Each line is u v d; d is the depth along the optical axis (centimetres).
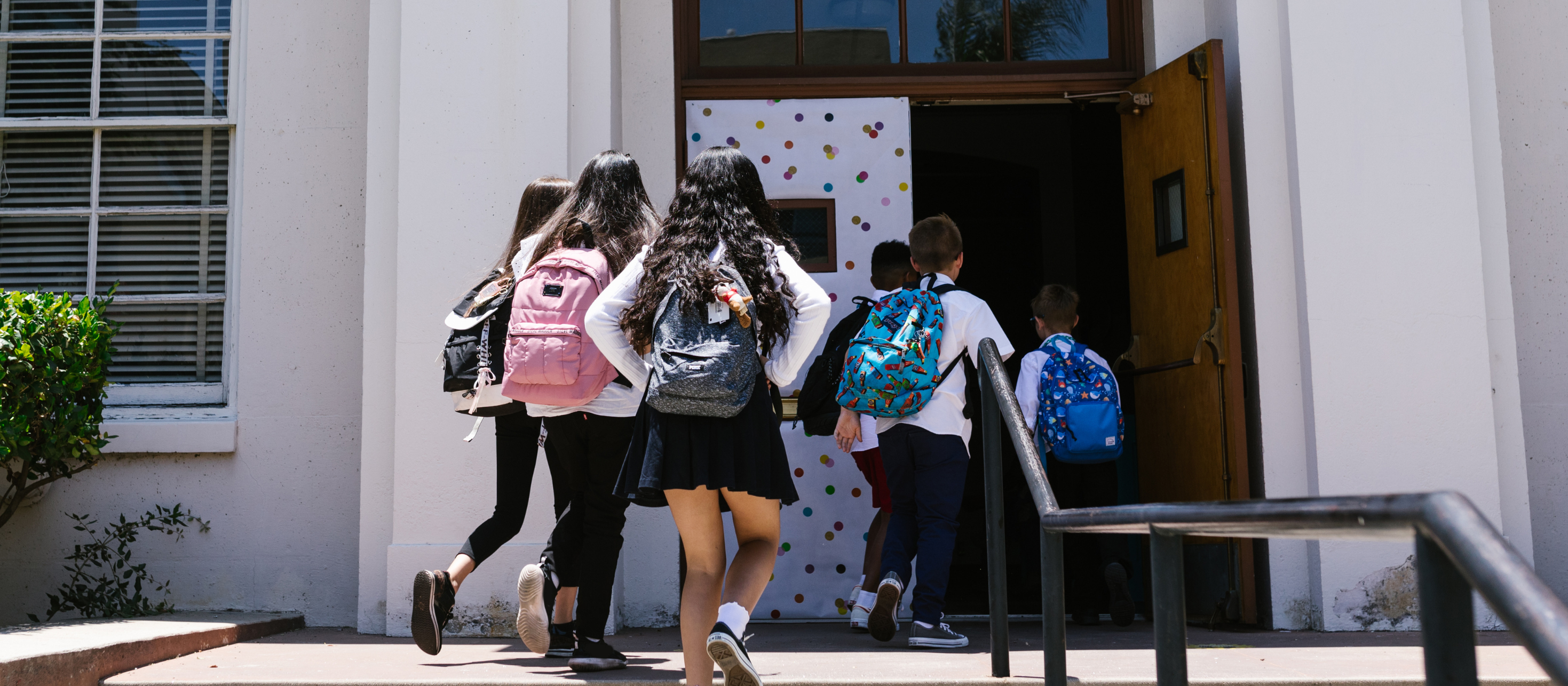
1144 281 493
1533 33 497
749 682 238
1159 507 159
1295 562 440
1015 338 788
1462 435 435
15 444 400
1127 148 505
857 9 501
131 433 455
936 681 298
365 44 480
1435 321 439
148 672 317
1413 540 101
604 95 451
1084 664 333
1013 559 621
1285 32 454
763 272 254
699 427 245
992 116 779
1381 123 447
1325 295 439
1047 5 504
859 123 490
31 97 484
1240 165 459
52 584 451
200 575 456
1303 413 442
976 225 802
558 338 297
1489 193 462
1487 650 362
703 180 266
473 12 443
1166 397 479
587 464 321
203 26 487
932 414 373
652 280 254
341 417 464
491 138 437
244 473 461
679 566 452
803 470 476
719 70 491
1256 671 317
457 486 421
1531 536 445
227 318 475
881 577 404
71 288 479
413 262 430
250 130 477
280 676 310
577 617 320
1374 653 361
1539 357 484
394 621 415
